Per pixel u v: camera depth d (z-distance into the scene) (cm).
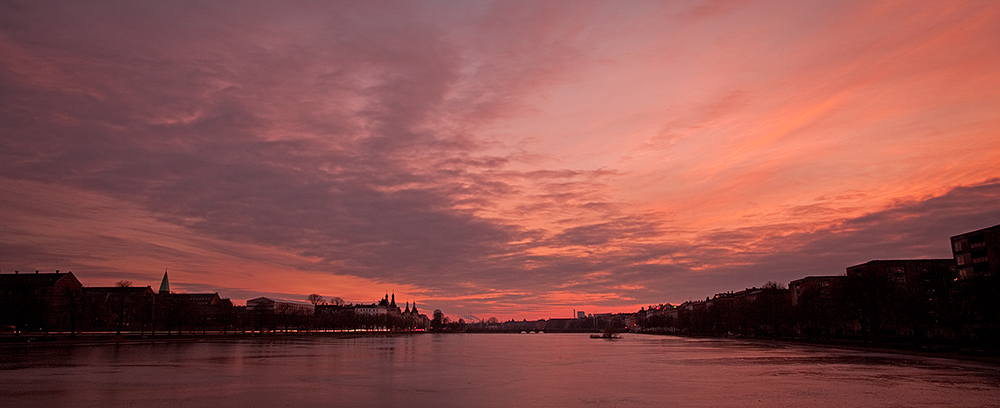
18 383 6369
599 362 11106
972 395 5872
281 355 11944
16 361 9225
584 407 5150
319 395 5772
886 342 15662
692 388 6569
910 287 17600
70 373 7438
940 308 13575
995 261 16112
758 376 7925
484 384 6925
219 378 7138
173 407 4909
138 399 5309
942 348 12569
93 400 5216
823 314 19738
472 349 17662
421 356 12825
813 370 8806
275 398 5522
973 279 12962
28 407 4809
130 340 17700
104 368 8194
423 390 6288
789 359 11462
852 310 17150
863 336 17925
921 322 14525
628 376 8031
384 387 6519
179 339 19650
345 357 11800
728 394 6019
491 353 14988
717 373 8438
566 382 7200
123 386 6209
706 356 12975
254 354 12144
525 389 6450
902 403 5369
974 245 17025
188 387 6225
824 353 13575
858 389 6394
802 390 6338
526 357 12988
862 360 10906
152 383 6506
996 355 10475
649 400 5603
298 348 15425
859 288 16538
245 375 7550
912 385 6738
